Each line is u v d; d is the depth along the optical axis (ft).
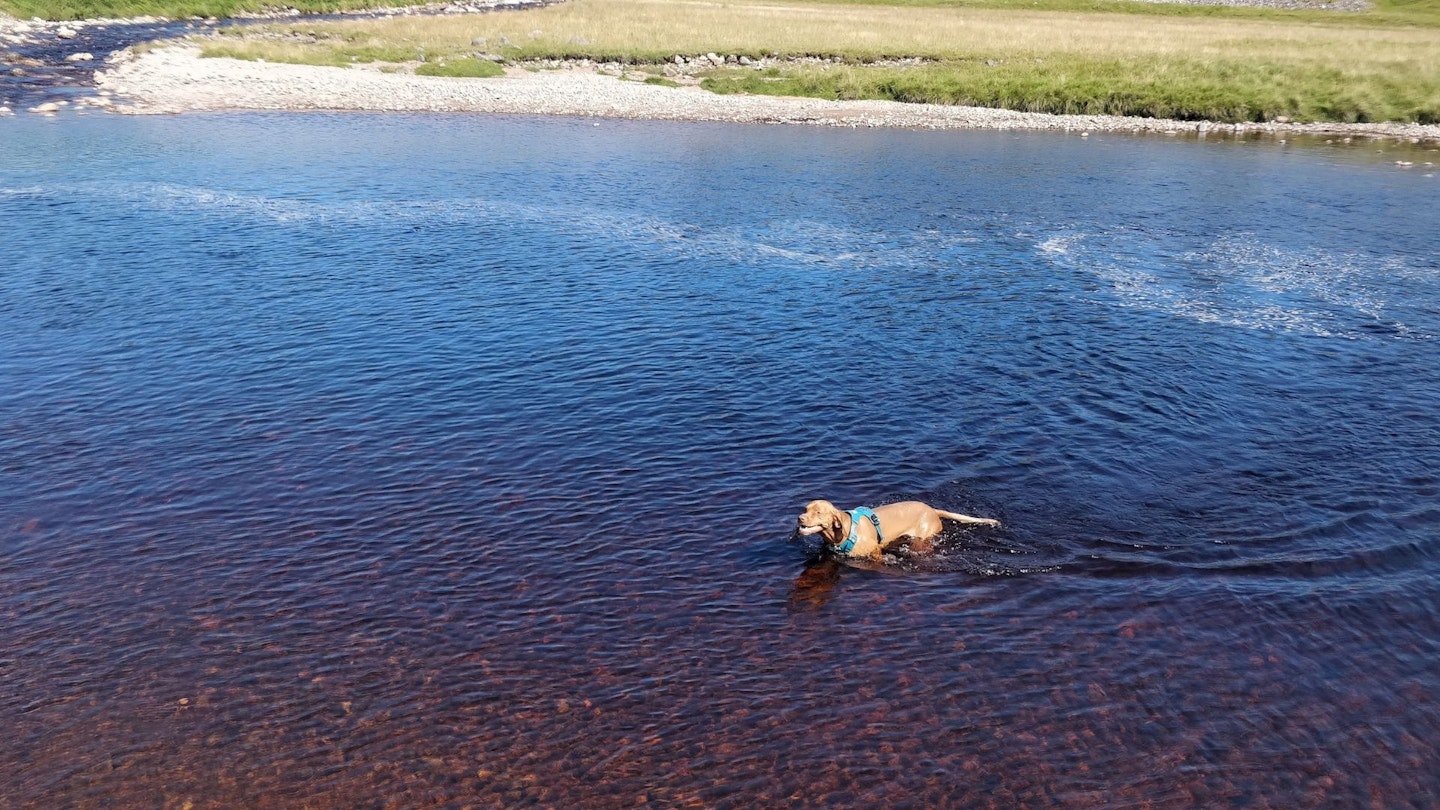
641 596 33.14
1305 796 25.55
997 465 42.06
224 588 33.42
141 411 46.39
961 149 120.78
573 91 151.94
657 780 25.81
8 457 41.96
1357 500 39.65
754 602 32.94
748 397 48.49
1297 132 137.59
